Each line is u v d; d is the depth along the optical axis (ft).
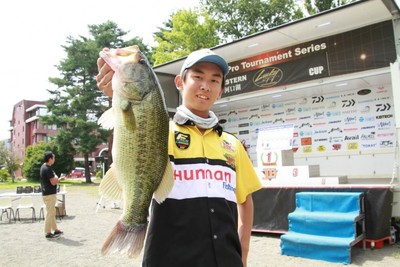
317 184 23.94
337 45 29.37
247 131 40.98
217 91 6.97
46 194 27.78
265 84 34.06
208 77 6.84
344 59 28.96
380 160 31.89
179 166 6.40
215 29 88.22
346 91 34.09
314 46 30.71
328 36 29.91
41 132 196.03
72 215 39.60
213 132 7.13
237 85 36.19
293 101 37.45
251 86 35.17
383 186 20.94
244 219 7.62
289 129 26.35
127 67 6.05
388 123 31.68
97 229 31.09
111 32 109.50
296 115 37.24
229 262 6.06
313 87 32.01
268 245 23.20
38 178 125.80
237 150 7.49
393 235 22.08
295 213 22.04
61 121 104.68
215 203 6.30
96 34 110.52
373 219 20.94
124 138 6.01
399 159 23.15
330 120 34.99
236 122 41.93
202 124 6.88
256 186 7.61
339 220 19.77
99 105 107.76
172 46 84.38
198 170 6.41
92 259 21.03
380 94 32.14
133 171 5.93
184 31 82.23
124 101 5.99
